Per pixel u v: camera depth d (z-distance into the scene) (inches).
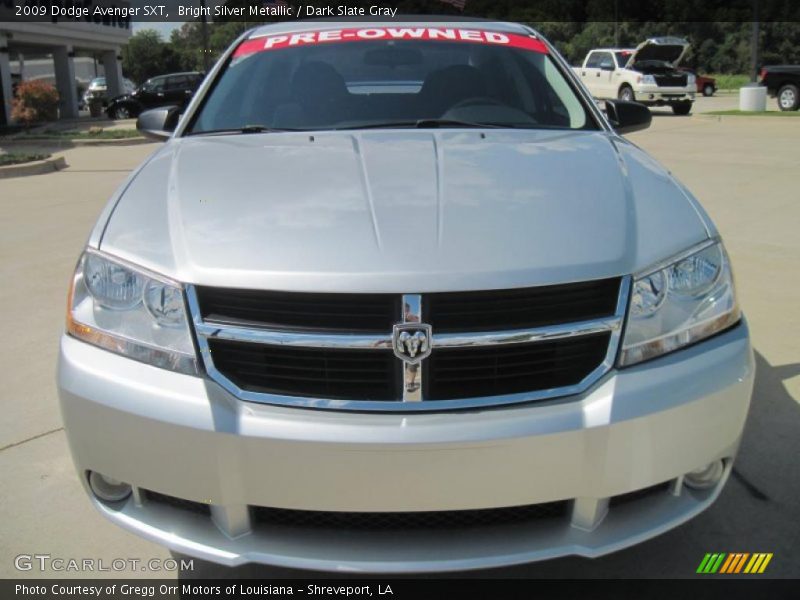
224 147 106.5
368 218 79.1
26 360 151.9
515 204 82.4
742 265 205.8
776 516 98.0
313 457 69.9
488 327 71.5
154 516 78.0
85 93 1514.5
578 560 91.8
